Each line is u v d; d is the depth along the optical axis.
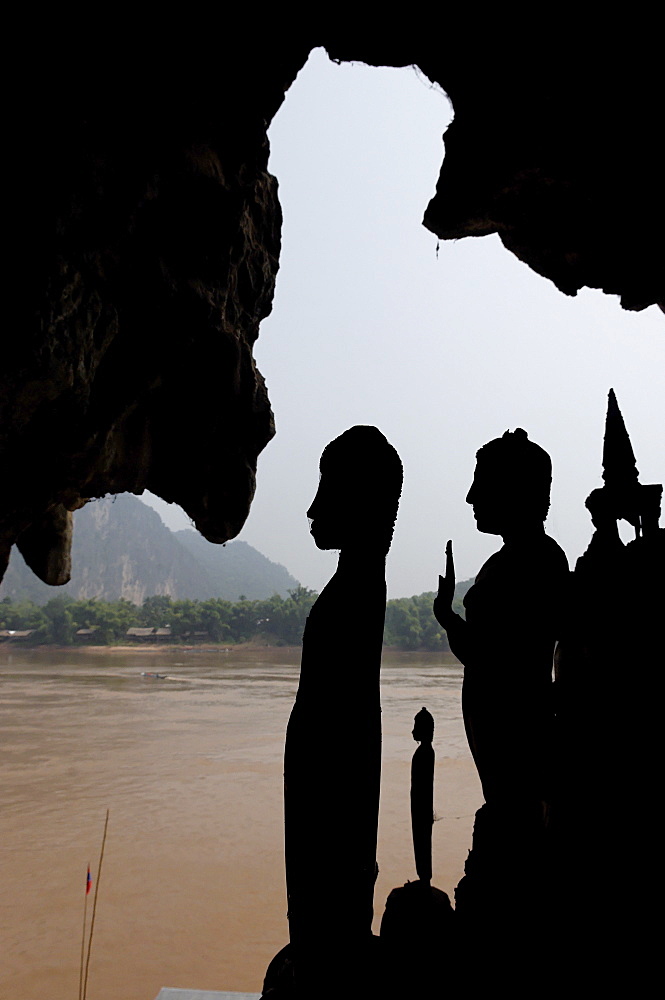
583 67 11.09
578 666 3.95
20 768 46.91
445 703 83.44
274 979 3.83
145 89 12.60
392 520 4.03
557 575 3.88
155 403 16.03
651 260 12.71
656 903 3.48
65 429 13.28
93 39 11.54
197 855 29.00
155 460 16.66
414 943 3.46
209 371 15.81
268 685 107.56
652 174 11.41
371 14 12.84
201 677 120.94
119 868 27.36
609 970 3.38
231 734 61.62
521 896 3.51
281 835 31.86
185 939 20.94
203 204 14.63
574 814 3.70
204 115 13.84
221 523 17.22
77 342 12.51
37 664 148.50
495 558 4.06
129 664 150.50
